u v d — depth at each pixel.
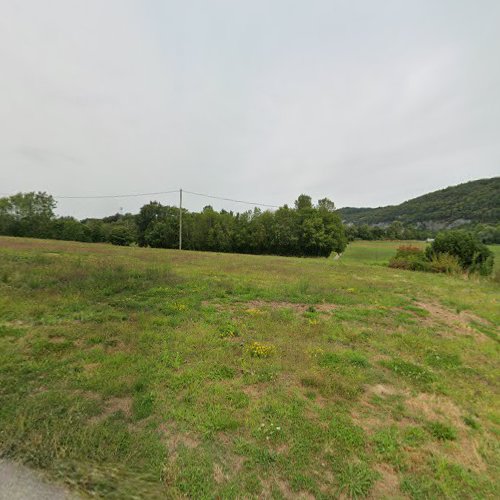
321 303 8.48
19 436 2.62
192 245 49.38
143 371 3.86
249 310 7.12
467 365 4.91
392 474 2.51
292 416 3.16
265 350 4.68
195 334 5.25
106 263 12.84
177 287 9.06
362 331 6.12
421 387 4.04
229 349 4.73
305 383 3.87
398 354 5.14
